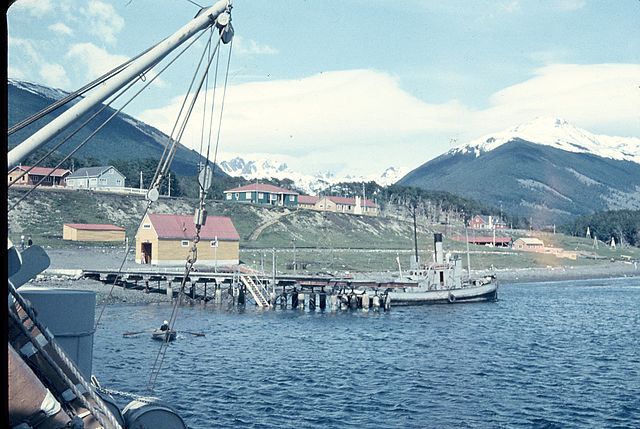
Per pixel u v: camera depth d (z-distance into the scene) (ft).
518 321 278.46
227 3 62.85
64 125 57.88
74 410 44.52
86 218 473.67
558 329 252.42
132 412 53.31
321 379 149.79
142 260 396.57
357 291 320.91
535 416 121.80
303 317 280.10
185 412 119.75
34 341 43.62
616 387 146.61
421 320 277.23
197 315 274.77
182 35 61.31
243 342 203.10
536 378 156.15
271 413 120.37
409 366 168.96
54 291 55.52
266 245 536.01
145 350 181.78
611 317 298.15
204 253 398.83
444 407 127.44
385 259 545.03
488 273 599.16
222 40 63.41
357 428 112.16
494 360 180.55
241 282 320.50
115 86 59.62
